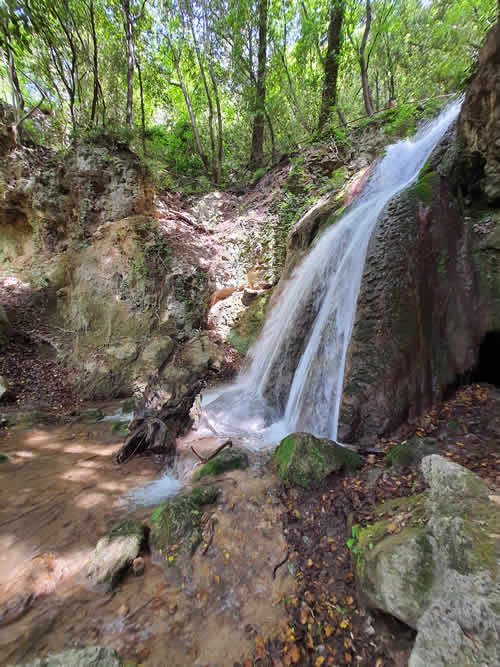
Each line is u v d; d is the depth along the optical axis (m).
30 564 2.78
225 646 2.18
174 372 7.53
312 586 2.51
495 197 4.43
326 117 12.33
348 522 2.90
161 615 2.39
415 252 4.14
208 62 14.03
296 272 8.02
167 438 4.88
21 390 6.85
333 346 5.17
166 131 17.66
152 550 2.97
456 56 9.11
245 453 4.48
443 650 1.57
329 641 2.14
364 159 9.95
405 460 3.38
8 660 2.02
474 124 4.33
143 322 8.47
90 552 2.96
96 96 10.30
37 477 4.18
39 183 9.79
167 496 3.88
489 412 3.73
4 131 9.62
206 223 12.32
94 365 7.60
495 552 1.65
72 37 10.38
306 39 12.33
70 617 2.35
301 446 3.79
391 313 4.14
